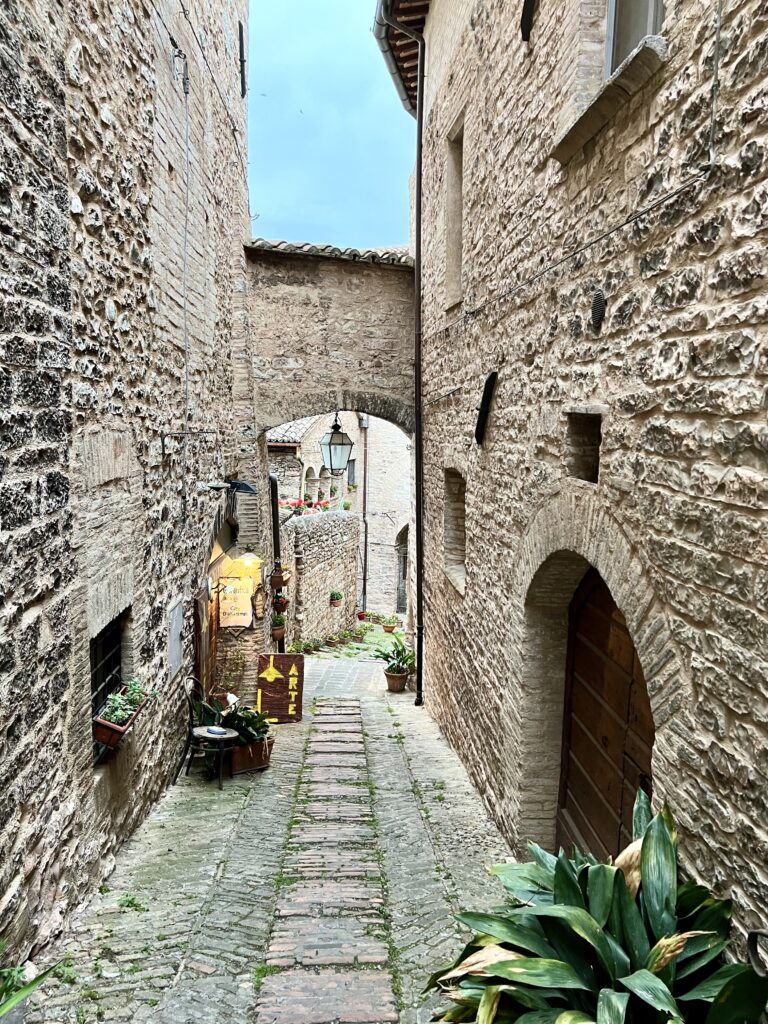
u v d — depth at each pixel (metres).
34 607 2.60
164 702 4.73
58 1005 2.37
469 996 1.98
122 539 3.74
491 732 4.87
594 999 1.84
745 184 1.90
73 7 3.04
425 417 8.24
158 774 4.59
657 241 2.41
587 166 3.07
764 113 1.81
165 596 4.75
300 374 8.73
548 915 1.97
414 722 7.53
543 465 3.69
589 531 3.02
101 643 3.70
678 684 2.26
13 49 2.44
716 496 2.05
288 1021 2.46
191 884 3.42
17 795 2.42
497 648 4.71
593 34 3.12
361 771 5.79
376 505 20.14
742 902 1.89
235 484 7.21
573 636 4.04
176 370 5.04
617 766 3.35
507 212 4.41
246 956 2.88
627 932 1.88
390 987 2.74
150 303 4.30
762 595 1.83
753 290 1.87
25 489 2.52
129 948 2.76
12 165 2.43
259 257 8.50
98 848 3.30
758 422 1.85
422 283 8.19
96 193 3.33
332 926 3.21
